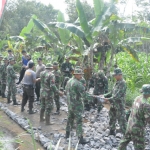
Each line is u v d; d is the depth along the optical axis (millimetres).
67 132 5574
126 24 8500
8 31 29859
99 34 9164
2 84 9500
